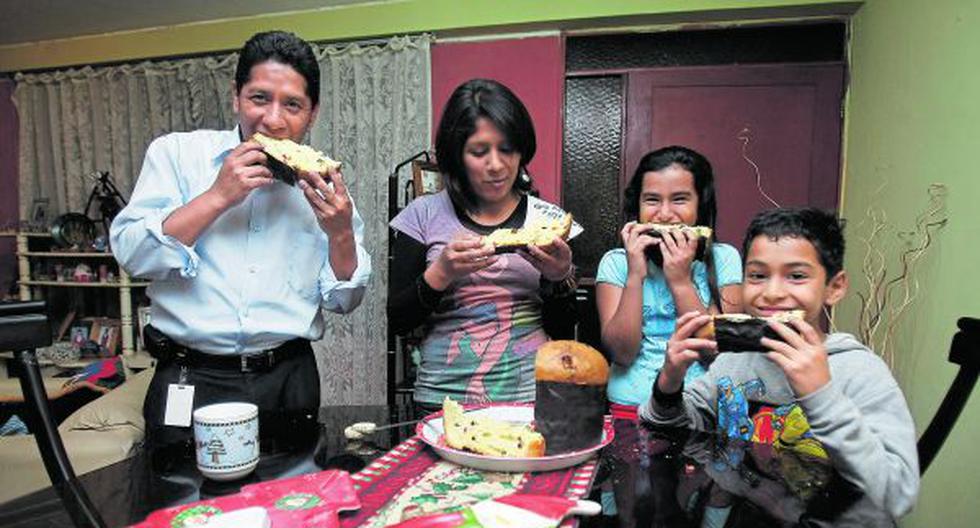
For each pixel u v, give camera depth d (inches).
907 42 82.7
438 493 28.9
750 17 109.3
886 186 88.0
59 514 27.9
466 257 44.9
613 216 120.6
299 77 46.8
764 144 113.5
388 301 52.2
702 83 114.7
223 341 48.5
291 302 51.2
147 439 47.7
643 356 52.6
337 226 48.1
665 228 52.1
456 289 50.1
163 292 49.3
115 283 135.3
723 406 42.4
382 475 31.3
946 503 63.2
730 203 115.6
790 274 37.0
